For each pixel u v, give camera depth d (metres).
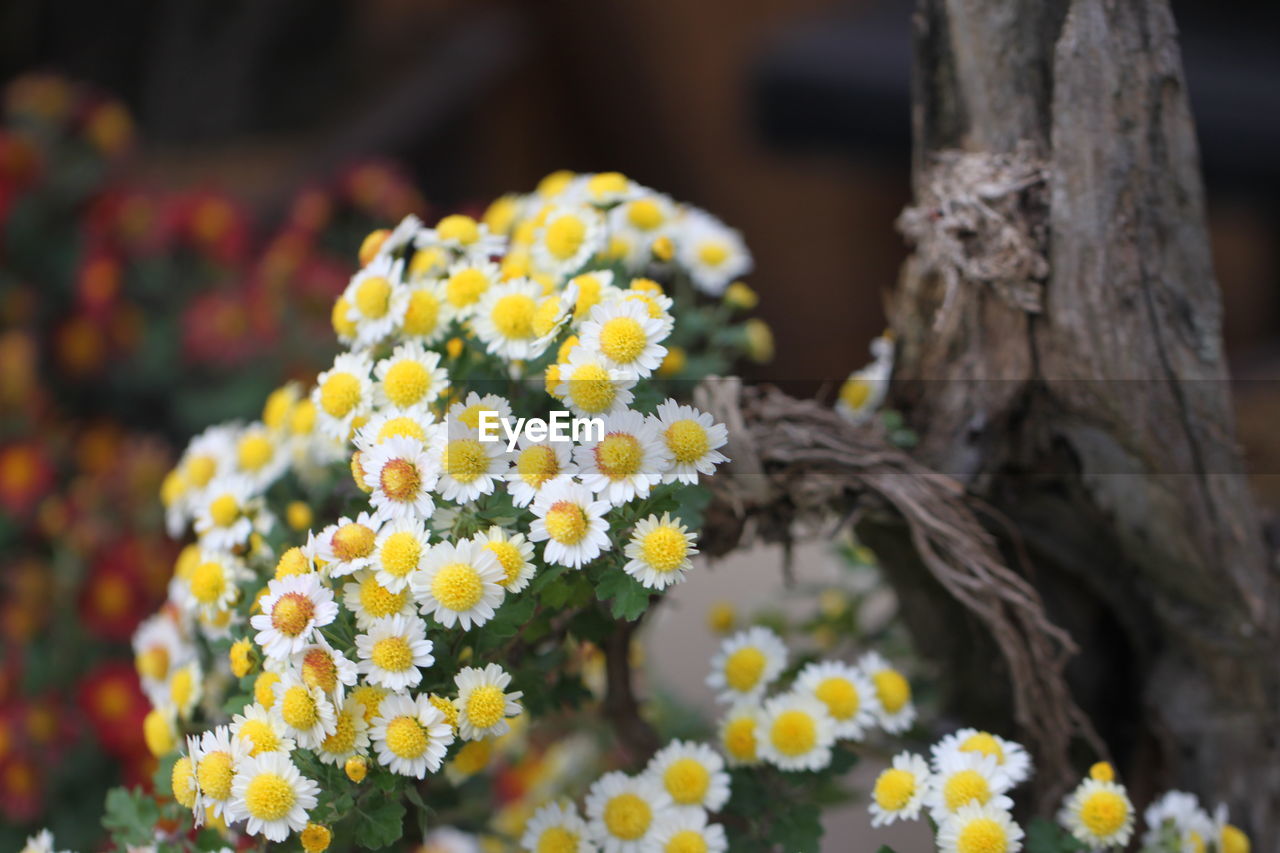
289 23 2.73
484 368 0.83
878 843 1.01
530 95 2.78
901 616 0.93
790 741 0.82
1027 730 0.87
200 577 0.84
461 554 0.76
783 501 0.86
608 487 0.76
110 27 2.67
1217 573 0.88
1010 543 0.90
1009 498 0.89
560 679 0.86
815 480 0.85
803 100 1.86
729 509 0.85
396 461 0.77
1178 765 0.90
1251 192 1.69
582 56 2.76
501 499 0.78
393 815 0.77
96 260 1.43
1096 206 0.84
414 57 2.61
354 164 1.80
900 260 2.88
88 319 1.46
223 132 2.66
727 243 0.92
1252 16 1.87
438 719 0.76
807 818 0.83
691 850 0.81
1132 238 0.85
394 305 0.82
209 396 1.49
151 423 1.61
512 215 0.92
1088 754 0.92
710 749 0.83
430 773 0.83
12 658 1.15
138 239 1.48
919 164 0.89
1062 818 0.83
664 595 0.89
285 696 0.76
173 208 1.47
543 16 2.70
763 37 2.66
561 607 0.81
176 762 0.80
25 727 1.05
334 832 0.79
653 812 0.81
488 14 2.68
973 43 0.85
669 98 2.80
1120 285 0.85
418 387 0.81
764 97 1.92
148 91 2.69
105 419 1.58
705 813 0.82
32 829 1.05
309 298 1.36
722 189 2.87
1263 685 0.89
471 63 2.48
